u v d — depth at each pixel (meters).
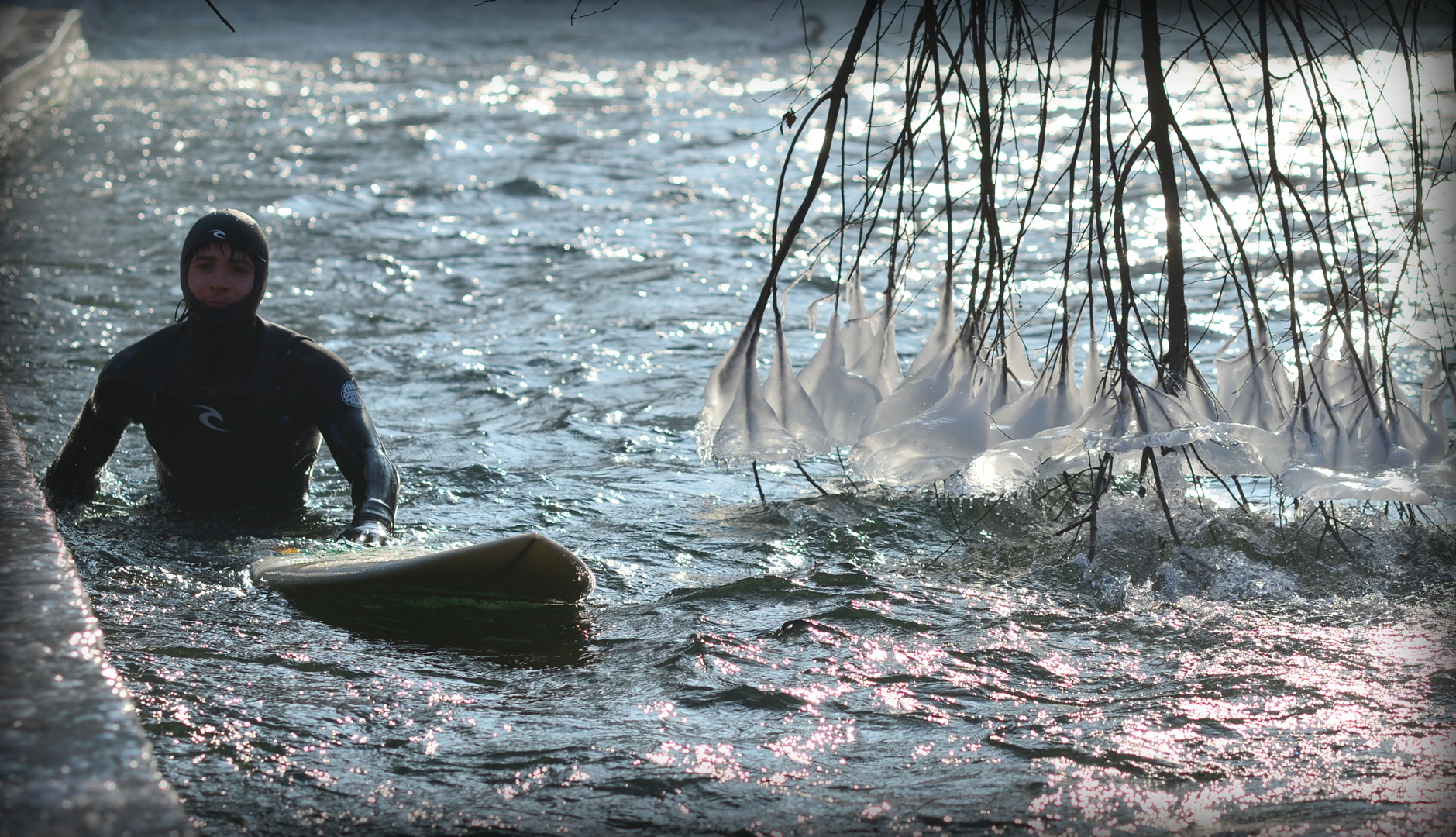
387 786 8.12
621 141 55.38
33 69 66.06
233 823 7.61
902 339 23.98
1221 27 77.88
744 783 8.14
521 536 11.55
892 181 44.28
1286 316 24.11
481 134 57.22
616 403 20.50
